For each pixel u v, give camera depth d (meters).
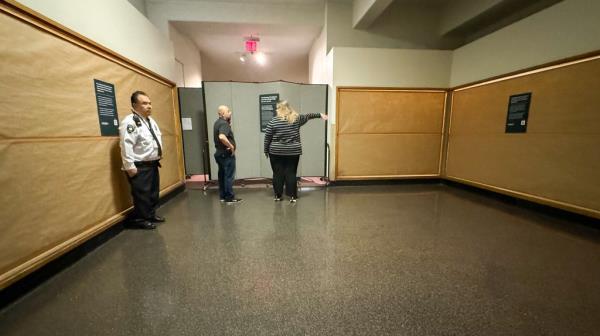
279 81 4.34
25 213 1.61
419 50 4.51
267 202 3.67
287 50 7.07
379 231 2.61
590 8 2.56
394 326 1.34
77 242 2.00
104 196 2.36
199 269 1.89
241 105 4.52
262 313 1.43
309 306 1.49
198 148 4.66
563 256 2.08
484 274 1.82
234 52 7.26
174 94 4.12
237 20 4.96
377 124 4.66
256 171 4.75
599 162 2.58
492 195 3.90
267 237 2.46
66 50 1.96
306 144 4.73
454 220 2.94
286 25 5.11
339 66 4.41
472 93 4.18
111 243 2.34
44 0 1.76
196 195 4.09
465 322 1.37
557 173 2.96
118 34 2.64
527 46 3.22
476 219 2.97
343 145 4.66
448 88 4.67
